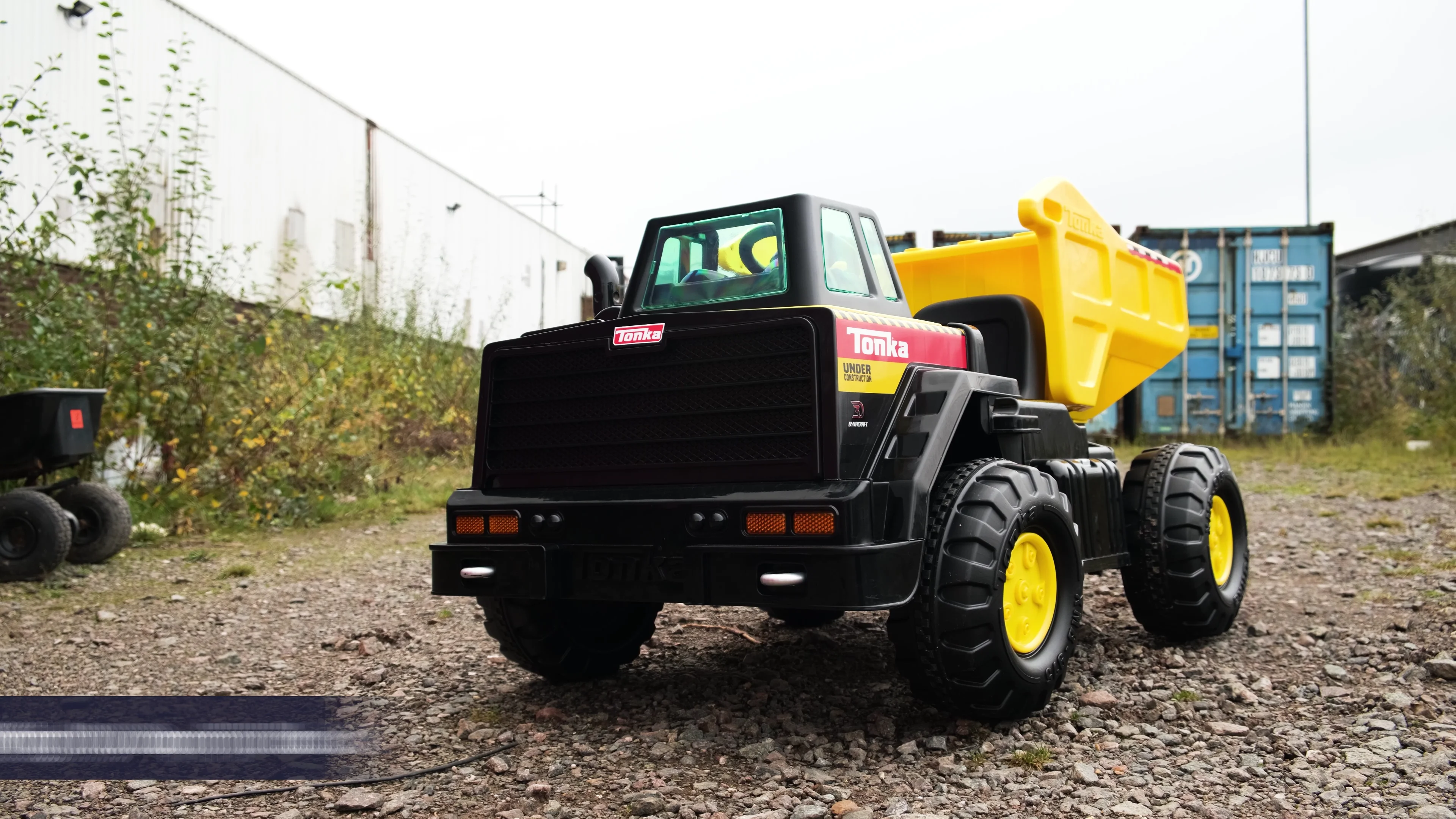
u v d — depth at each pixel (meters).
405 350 13.12
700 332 3.38
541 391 3.74
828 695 3.93
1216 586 4.57
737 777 3.06
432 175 22.67
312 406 9.65
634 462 3.52
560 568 3.51
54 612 5.76
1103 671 4.20
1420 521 7.86
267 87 16.20
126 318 8.39
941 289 5.23
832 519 3.03
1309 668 4.16
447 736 3.56
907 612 3.29
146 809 2.92
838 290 3.50
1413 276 16.61
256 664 4.64
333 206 18.27
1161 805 2.79
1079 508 4.19
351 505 9.81
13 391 7.63
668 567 3.29
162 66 13.61
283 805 2.95
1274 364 13.70
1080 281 4.91
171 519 8.52
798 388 3.24
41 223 9.13
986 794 2.89
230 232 15.23
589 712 3.79
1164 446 5.00
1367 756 3.09
